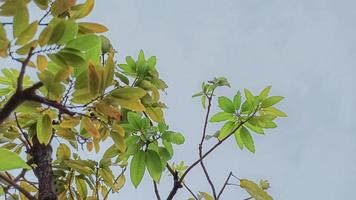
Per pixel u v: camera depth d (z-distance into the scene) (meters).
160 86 4.01
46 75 3.15
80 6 3.34
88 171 3.94
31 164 3.67
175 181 3.63
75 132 3.71
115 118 3.21
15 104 2.94
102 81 3.19
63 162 3.98
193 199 3.77
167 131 3.79
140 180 3.71
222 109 3.93
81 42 3.08
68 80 3.26
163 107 3.93
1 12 3.06
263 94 3.93
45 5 3.25
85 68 3.20
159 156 3.73
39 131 3.40
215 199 3.60
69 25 3.07
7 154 2.90
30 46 3.03
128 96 3.21
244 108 3.92
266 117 3.88
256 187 3.66
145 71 3.99
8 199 3.77
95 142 3.71
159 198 3.67
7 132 3.78
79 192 4.02
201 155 3.67
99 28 3.34
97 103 3.20
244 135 3.92
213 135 3.91
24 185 3.86
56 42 3.06
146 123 3.78
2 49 3.03
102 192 4.05
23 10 3.04
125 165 4.00
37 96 2.97
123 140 3.59
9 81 3.70
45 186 3.62
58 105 3.02
